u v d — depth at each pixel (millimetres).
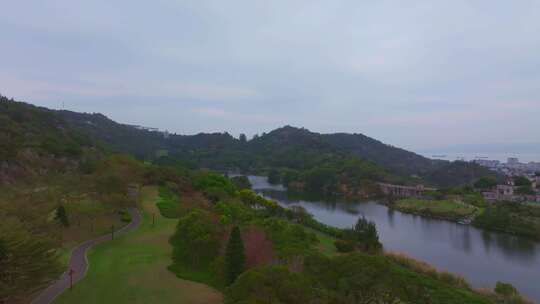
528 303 45625
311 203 144125
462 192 151125
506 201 125625
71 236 51844
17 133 102938
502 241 86812
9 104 137000
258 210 84875
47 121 142125
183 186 102312
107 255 46031
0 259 26938
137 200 80188
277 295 24172
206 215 52938
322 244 63281
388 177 190500
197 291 36156
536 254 75938
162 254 47156
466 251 77562
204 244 44000
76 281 37219
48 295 33875
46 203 55906
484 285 56125
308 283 25609
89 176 72688
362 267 27391
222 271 38312
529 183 165125
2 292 26266
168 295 35000
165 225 62719
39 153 99875
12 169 82812
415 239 87000
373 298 26859
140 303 33062
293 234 48875
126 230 58781
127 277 39000
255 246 41344
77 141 138250
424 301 33375
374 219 112750
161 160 174625
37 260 29844
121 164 93375
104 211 61906
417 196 154500
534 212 108750
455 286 48781
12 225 31422
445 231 97125
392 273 28500
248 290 24359
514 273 63812
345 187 177000
